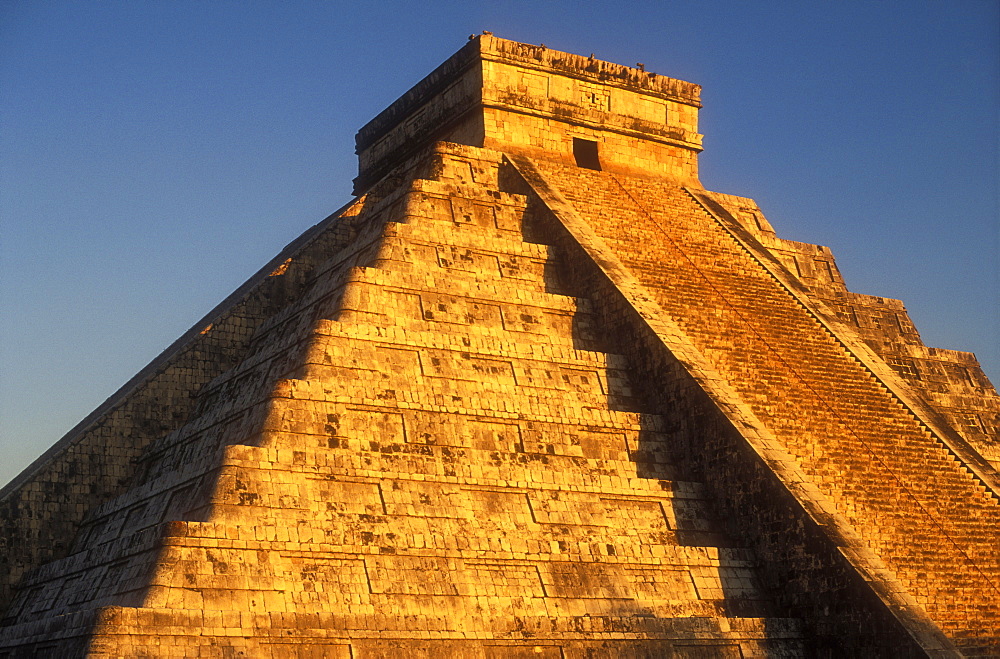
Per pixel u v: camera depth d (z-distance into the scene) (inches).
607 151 1937.7
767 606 1328.7
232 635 1055.0
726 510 1390.3
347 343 1350.9
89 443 1464.1
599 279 1592.0
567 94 1911.9
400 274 1460.4
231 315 1609.3
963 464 1501.0
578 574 1268.5
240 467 1186.0
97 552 1263.5
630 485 1373.0
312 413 1266.0
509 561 1250.0
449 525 1254.3
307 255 1694.1
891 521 1371.8
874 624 1230.3
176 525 1112.2
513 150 1839.3
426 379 1373.0
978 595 1314.0
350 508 1218.0
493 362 1432.1
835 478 1405.0
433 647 1134.4
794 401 1510.8
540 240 1690.5
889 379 1622.8
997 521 1429.6
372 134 2102.6
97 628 1013.2
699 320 1595.7
